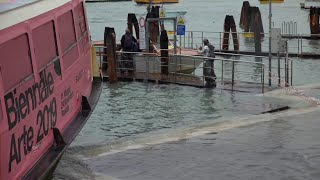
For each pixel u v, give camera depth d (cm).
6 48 1298
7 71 1295
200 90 3647
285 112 2856
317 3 12631
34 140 1473
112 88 3834
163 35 4159
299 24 9219
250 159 2066
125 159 2109
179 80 3984
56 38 1770
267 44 6344
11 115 1295
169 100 3334
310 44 6438
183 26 4891
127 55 4281
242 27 7869
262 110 2923
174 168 1992
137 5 14162
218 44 6638
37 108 1507
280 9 12412
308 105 3003
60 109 1778
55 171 1945
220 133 2461
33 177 1396
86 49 2381
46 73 1619
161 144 2311
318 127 2484
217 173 1925
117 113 2994
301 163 1998
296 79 4019
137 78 4081
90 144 2331
